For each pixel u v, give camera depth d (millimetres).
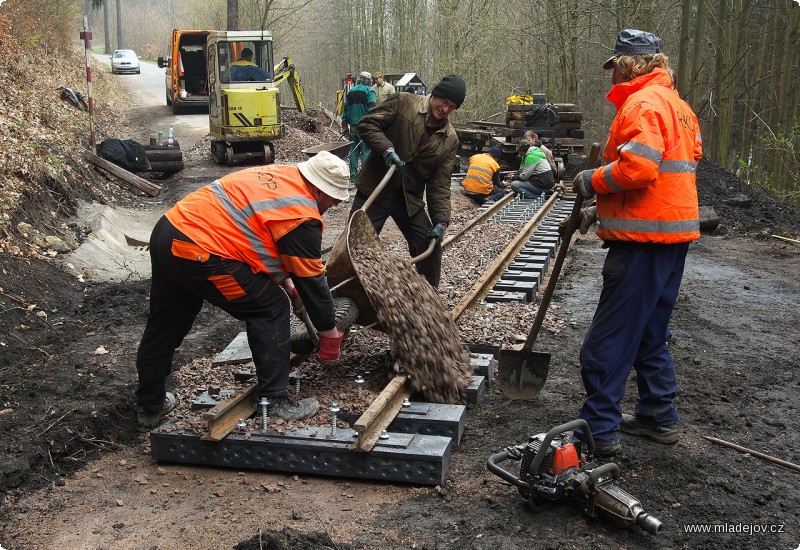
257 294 3891
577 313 6844
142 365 4145
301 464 3822
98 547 3176
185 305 4039
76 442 4145
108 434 4312
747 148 20812
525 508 3496
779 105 17375
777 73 17922
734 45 17828
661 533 3295
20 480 3709
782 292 7973
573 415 4527
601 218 3867
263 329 3971
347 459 3760
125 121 23453
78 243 8211
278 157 17969
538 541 3219
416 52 33594
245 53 16719
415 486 3732
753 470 3904
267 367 4016
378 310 4422
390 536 3268
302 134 20406
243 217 3766
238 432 3900
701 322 6727
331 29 44719
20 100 12898
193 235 3725
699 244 10781
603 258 9570
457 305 6203
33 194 8477
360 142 13859
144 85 37469
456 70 28953
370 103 13586
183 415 4160
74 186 10383
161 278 3910
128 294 7039
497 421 4500
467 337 5664
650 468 3848
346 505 3553
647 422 4184
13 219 7531
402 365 4438
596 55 25344
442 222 5562
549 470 3408
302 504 3561
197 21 52812
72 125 15227
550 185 13867
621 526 3273
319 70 47625
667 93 3729
